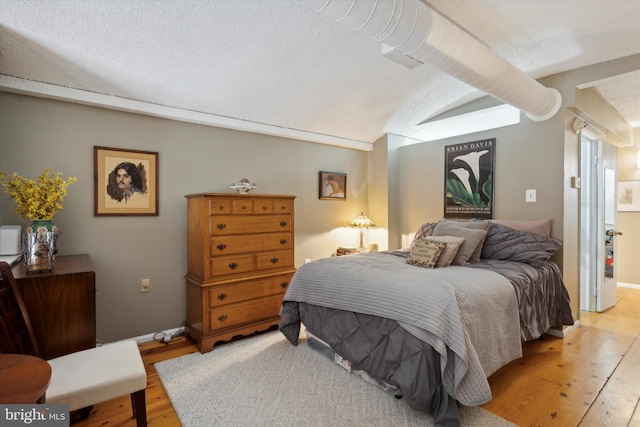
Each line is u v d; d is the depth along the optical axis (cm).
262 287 302
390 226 443
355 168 457
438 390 172
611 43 251
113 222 274
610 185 389
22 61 213
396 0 160
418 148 426
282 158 381
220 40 222
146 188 288
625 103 376
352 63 272
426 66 290
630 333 306
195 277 285
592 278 373
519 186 332
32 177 240
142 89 262
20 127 236
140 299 288
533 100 279
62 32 196
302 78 283
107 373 152
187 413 188
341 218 442
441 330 170
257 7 198
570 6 207
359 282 221
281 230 318
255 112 328
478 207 364
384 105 360
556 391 208
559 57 275
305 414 186
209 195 272
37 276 180
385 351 194
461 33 199
